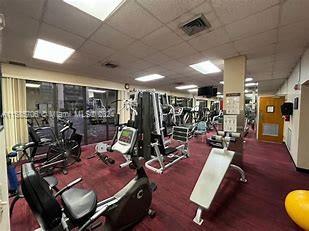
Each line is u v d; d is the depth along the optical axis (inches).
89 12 77.1
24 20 82.0
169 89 374.9
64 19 82.3
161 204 89.6
